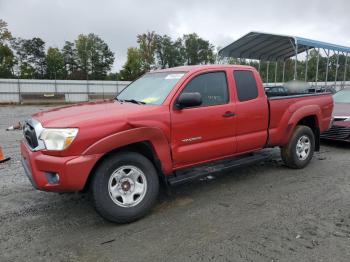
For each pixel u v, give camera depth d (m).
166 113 4.27
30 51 86.62
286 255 3.27
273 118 5.64
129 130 3.90
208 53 81.62
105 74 87.94
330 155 7.59
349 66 22.30
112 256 3.31
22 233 3.82
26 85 36.16
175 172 4.58
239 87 5.20
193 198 4.88
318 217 4.15
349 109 8.68
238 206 4.55
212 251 3.36
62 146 3.59
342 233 3.72
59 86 38.12
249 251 3.35
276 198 4.83
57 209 4.50
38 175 3.71
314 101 6.47
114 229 3.91
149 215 4.29
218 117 4.80
